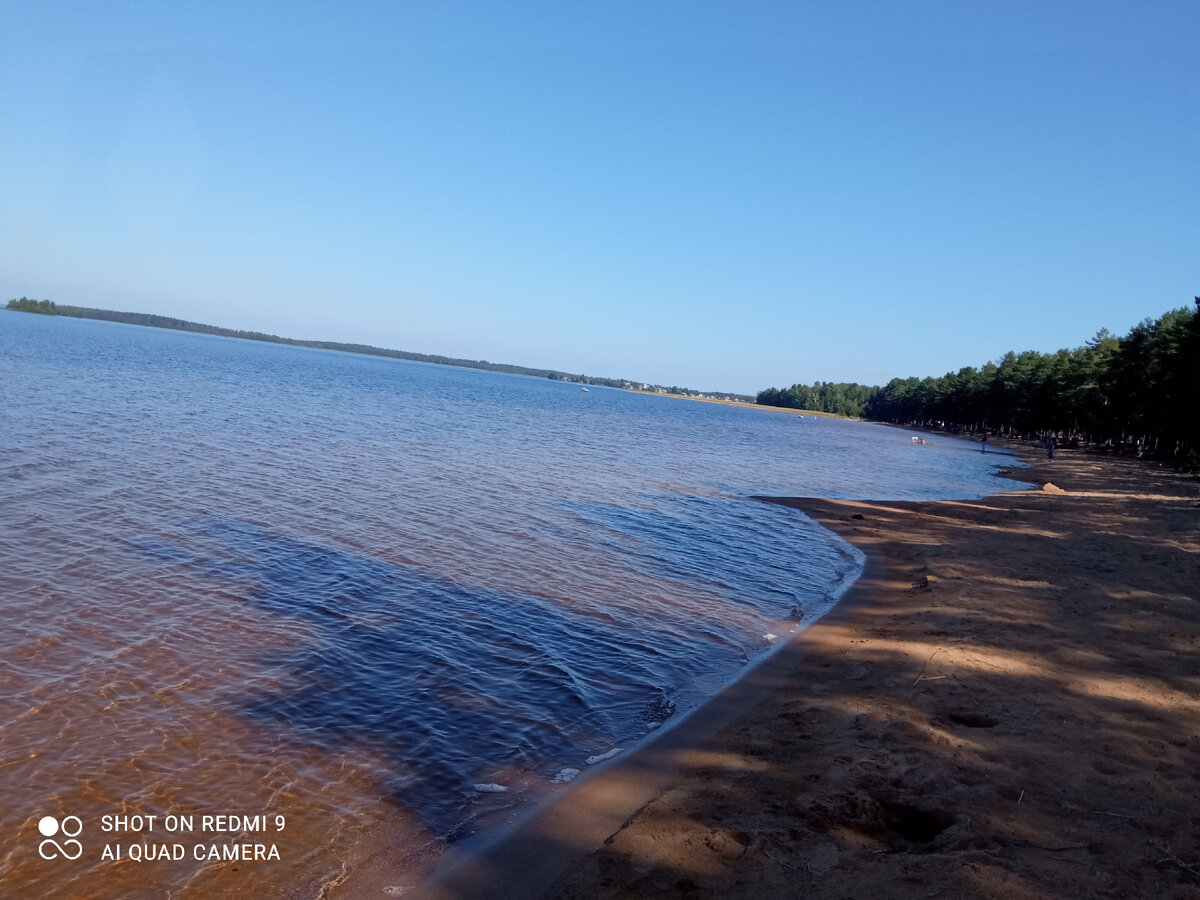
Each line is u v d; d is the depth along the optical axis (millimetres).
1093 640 10672
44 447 21562
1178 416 48188
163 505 16125
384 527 16312
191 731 7176
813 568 16906
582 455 38156
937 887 4809
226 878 5301
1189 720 7797
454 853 5695
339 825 6000
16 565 11211
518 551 15555
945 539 20703
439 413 58625
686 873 5234
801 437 90125
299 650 9266
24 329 121312
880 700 8438
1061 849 5305
